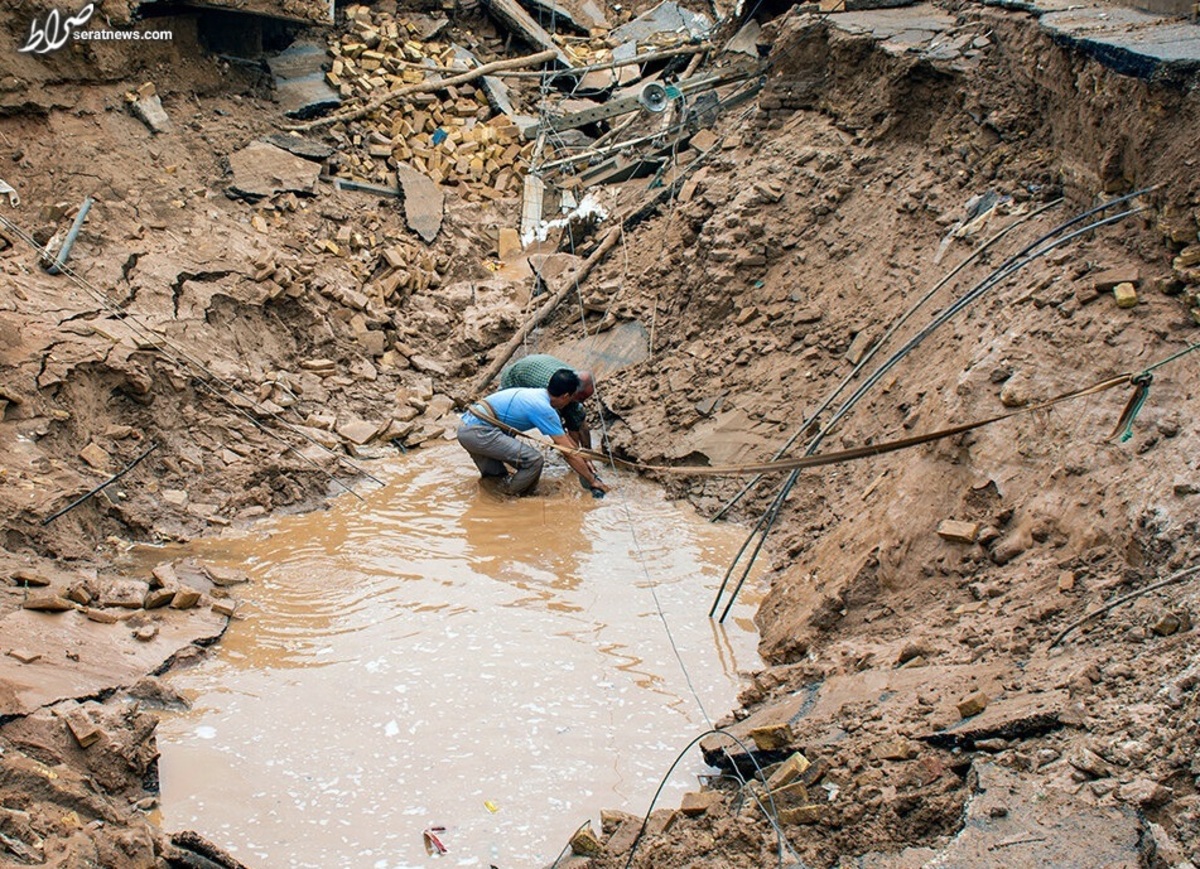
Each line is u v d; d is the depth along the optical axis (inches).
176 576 284.7
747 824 190.1
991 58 358.6
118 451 329.1
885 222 368.2
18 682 227.0
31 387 317.7
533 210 502.6
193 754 226.2
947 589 247.1
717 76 494.0
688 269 402.6
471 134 531.8
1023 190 327.6
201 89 480.1
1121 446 233.8
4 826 184.9
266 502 334.0
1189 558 203.8
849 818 183.9
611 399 383.2
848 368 343.9
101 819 199.6
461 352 432.5
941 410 274.2
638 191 477.4
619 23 669.9
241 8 476.1
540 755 227.6
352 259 454.3
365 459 369.7
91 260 378.3
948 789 183.3
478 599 286.8
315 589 289.7
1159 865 152.1
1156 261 261.1
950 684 209.2
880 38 384.5
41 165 409.7
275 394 377.4
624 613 281.3
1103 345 253.6
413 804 213.9
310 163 477.7
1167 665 184.2
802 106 418.3
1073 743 179.3
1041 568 232.2
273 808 212.4
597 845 196.1
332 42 549.6
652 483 356.2
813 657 248.5
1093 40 282.0
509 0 620.7
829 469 319.0
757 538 319.0
